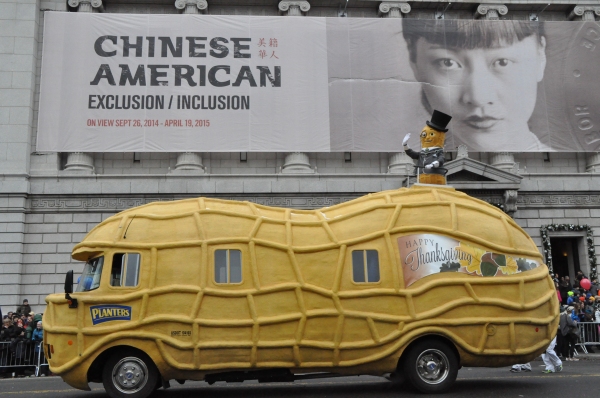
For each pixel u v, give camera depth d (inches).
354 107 933.8
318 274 378.3
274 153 952.9
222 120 915.4
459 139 941.2
